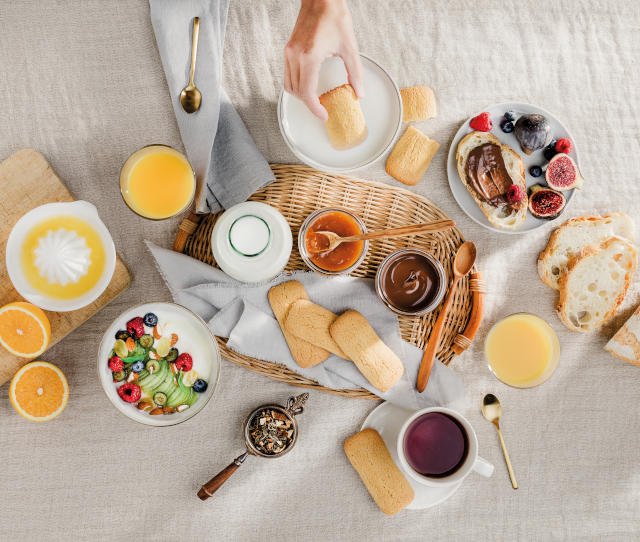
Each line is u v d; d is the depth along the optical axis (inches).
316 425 51.8
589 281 51.7
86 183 50.7
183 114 49.0
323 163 49.1
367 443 49.7
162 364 47.0
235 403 51.3
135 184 46.2
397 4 53.9
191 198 46.6
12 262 44.4
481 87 53.9
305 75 42.8
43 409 47.3
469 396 52.6
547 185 51.4
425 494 49.6
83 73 51.2
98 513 50.5
